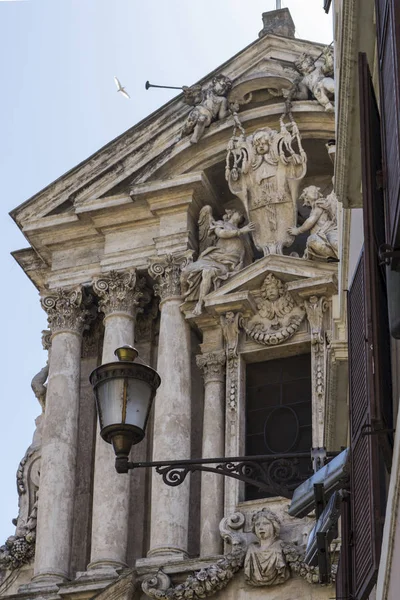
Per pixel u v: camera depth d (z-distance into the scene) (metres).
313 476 31.52
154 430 52.84
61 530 52.66
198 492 52.72
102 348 56.78
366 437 27.41
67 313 56.28
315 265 52.34
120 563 51.31
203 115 55.34
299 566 47.00
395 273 24.14
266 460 32.38
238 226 55.50
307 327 52.47
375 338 25.41
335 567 46.06
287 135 54.50
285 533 49.00
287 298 52.91
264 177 54.12
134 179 56.47
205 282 53.66
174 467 31.94
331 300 52.19
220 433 52.25
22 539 54.12
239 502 50.56
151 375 32.06
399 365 26.19
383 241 25.88
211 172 56.12
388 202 24.16
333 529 32.16
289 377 52.84
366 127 26.36
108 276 55.97
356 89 31.44
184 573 49.31
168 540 50.50
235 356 52.84
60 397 54.91
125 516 52.31
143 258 55.88
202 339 54.47
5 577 53.97
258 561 47.44
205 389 53.12
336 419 43.41
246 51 56.09
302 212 55.56
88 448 55.44
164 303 54.59
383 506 25.89
